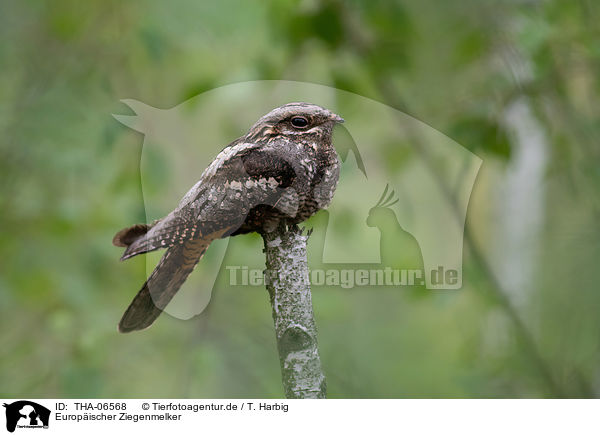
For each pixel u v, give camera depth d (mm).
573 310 8680
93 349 8664
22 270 8703
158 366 8711
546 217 8758
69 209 8688
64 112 8695
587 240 8680
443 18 8617
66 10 8750
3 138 8711
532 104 8586
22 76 8789
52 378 8688
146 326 8258
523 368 8656
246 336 8641
